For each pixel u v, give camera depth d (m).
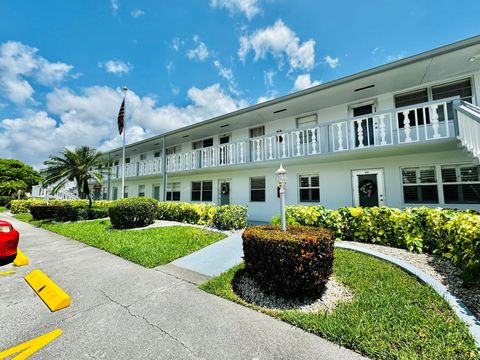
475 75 6.98
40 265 4.85
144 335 2.46
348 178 9.05
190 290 3.61
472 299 2.94
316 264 3.15
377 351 2.08
